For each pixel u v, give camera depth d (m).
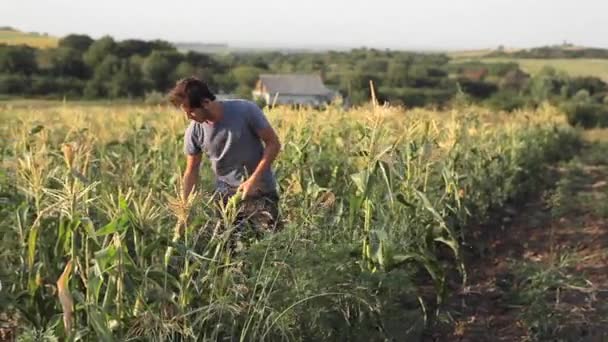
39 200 4.45
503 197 12.18
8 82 49.88
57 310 4.43
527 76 65.50
